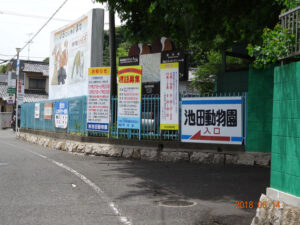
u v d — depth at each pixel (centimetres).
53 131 1698
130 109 1191
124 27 1345
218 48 1491
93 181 792
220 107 1014
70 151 1377
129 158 1166
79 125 1422
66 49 1920
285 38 467
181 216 535
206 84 2178
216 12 1088
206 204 602
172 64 1091
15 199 627
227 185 746
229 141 1001
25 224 488
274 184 468
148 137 1160
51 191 691
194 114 1056
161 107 1116
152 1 1138
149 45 1334
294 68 433
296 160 419
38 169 949
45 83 4034
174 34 1298
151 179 817
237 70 1555
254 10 1006
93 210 564
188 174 875
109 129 1260
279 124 461
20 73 3275
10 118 3578
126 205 596
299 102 418
